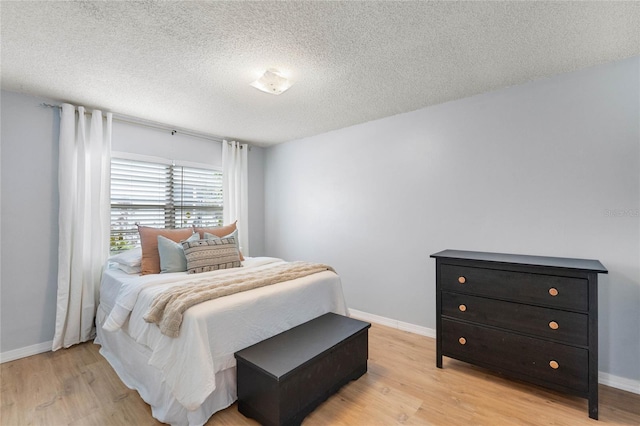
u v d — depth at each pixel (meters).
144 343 1.89
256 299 1.97
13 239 2.52
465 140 2.72
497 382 2.13
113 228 3.11
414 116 3.04
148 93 2.56
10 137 2.50
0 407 1.86
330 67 2.14
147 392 1.91
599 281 2.12
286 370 1.60
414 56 2.00
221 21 1.62
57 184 2.72
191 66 2.11
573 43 1.86
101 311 2.69
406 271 3.11
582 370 1.79
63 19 1.59
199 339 1.64
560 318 1.86
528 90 2.41
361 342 2.22
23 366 2.36
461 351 2.23
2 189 2.47
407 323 3.11
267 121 3.34
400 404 1.90
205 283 2.11
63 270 2.65
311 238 3.97
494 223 2.57
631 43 1.86
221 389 1.82
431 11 1.55
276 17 1.59
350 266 3.57
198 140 3.82
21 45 1.84
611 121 2.09
